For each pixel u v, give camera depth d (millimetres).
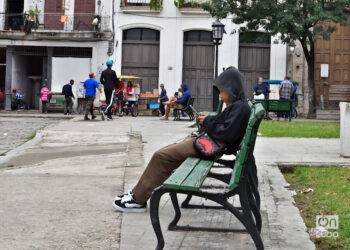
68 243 3818
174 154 4492
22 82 31359
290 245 3766
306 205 5191
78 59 29500
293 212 4762
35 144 10727
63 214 4680
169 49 28031
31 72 31594
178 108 18797
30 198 5336
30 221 4418
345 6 22984
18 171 7223
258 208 4344
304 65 26750
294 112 24281
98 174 6945
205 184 5980
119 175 6859
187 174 3479
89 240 3904
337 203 5055
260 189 5805
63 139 11531
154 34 28438
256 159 7910
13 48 30047
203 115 4266
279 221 4445
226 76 4051
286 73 27141
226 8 23359
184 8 27562
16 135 13383
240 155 3256
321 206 5023
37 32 29016
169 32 27984
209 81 28125
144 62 28469
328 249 3766
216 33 16609
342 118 8281
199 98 28188
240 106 3986
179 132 12875
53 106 28656
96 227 4273
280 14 21969
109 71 17734
